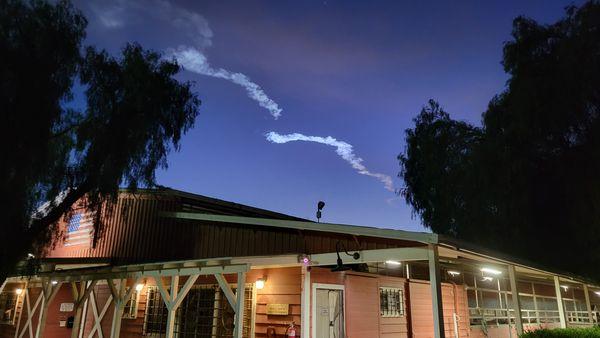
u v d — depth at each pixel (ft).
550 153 48.88
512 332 49.60
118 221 54.39
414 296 38.60
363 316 33.32
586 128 46.47
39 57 33.94
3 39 32.37
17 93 31.96
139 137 40.52
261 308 33.27
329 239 31.78
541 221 50.26
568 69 45.78
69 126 38.96
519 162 48.47
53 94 34.63
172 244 50.96
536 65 48.98
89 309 45.93
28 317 50.80
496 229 55.47
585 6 47.03
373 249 28.09
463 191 60.59
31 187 35.01
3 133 31.30
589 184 44.98
